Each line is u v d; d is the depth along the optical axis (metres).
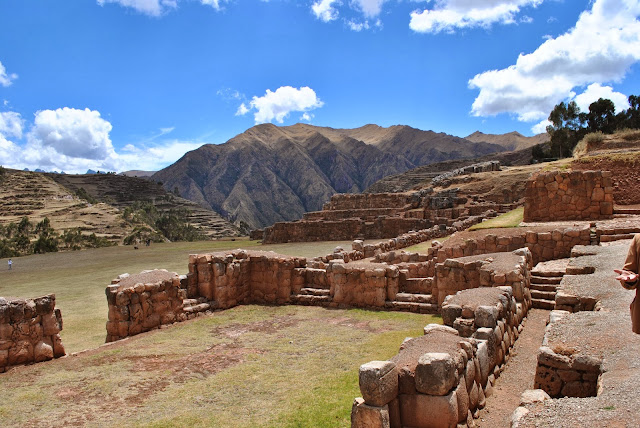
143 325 14.98
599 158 30.69
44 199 145.75
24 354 11.92
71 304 21.59
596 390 6.96
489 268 14.17
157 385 10.45
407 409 6.90
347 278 17.67
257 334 14.38
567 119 86.12
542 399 5.89
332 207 67.06
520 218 29.80
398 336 13.25
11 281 30.78
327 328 14.73
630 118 79.19
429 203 53.19
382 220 48.00
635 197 27.14
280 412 8.77
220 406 9.20
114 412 9.12
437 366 6.70
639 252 6.21
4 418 8.95
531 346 11.32
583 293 11.16
